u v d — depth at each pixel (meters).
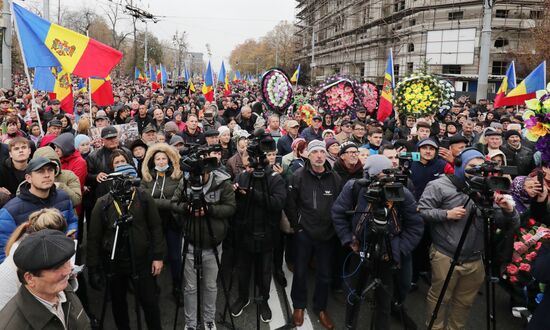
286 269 5.73
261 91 9.86
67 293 2.40
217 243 4.02
